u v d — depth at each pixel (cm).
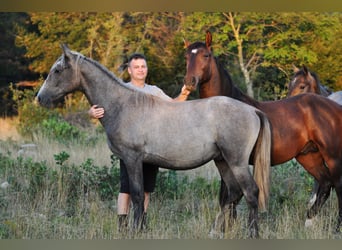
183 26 2017
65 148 1177
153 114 645
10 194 826
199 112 639
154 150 641
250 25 1975
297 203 786
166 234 644
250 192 630
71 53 664
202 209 742
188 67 725
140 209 647
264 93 1936
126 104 655
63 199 803
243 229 668
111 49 2077
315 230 657
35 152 1138
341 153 703
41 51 2141
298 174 903
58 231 680
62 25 2130
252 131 631
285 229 657
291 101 706
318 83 928
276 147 685
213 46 1980
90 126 1742
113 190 848
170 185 854
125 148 648
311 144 707
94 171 880
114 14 2111
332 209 770
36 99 671
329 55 2006
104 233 668
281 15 1961
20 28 2245
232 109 634
